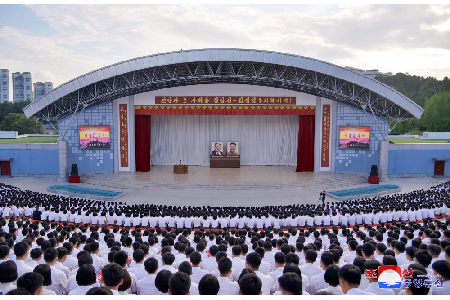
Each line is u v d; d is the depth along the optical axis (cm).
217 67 3338
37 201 2175
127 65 3053
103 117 3759
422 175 3984
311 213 1964
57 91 3164
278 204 2684
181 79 3366
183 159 4506
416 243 988
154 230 1461
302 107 3788
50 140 4994
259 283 502
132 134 3791
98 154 3784
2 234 1112
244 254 968
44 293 580
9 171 3903
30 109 3238
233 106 3762
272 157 4509
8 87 14350
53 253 765
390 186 3266
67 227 1418
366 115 3750
